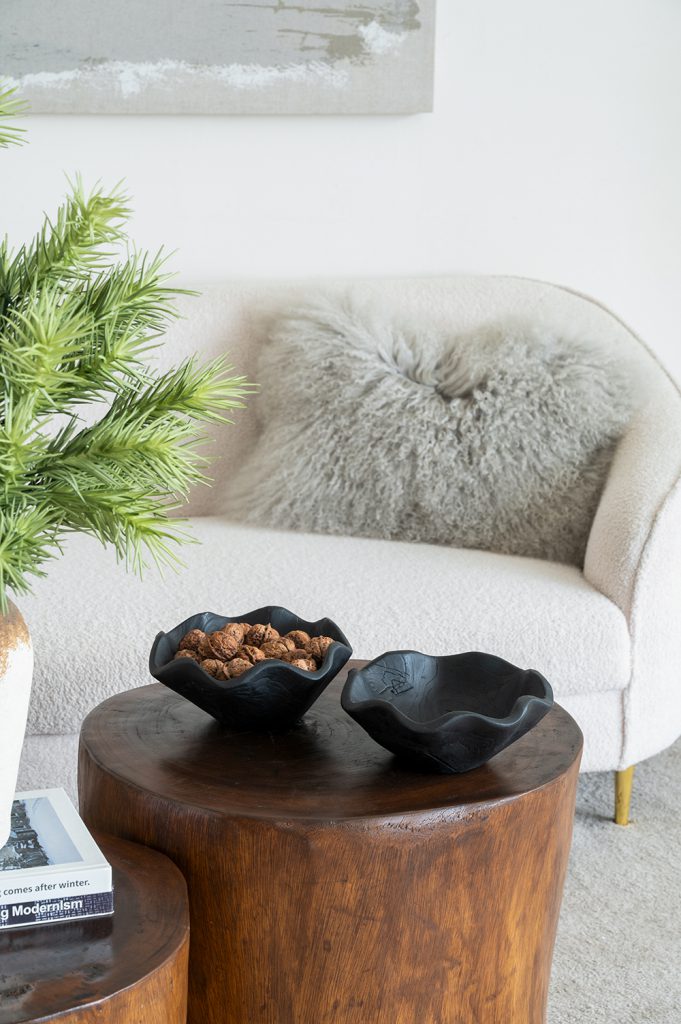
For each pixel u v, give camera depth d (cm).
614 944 155
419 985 98
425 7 239
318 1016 98
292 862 94
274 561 180
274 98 236
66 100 226
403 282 234
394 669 117
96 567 178
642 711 178
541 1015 109
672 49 256
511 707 112
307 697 110
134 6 225
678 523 176
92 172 234
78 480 75
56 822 95
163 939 84
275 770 105
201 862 97
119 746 110
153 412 79
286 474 200
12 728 83
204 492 220
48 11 222
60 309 68
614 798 201
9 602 83
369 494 197
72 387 74
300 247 248
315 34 235
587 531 193
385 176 249
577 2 250
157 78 229
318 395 204
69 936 84
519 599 171
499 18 247
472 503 194
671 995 144
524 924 103
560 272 262
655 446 185
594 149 257
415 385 202
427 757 102
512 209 257
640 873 174
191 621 121
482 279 237
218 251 244
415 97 242
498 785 102
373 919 96
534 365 198
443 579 175
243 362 222
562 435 193
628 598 173
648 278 266
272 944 97
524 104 252
